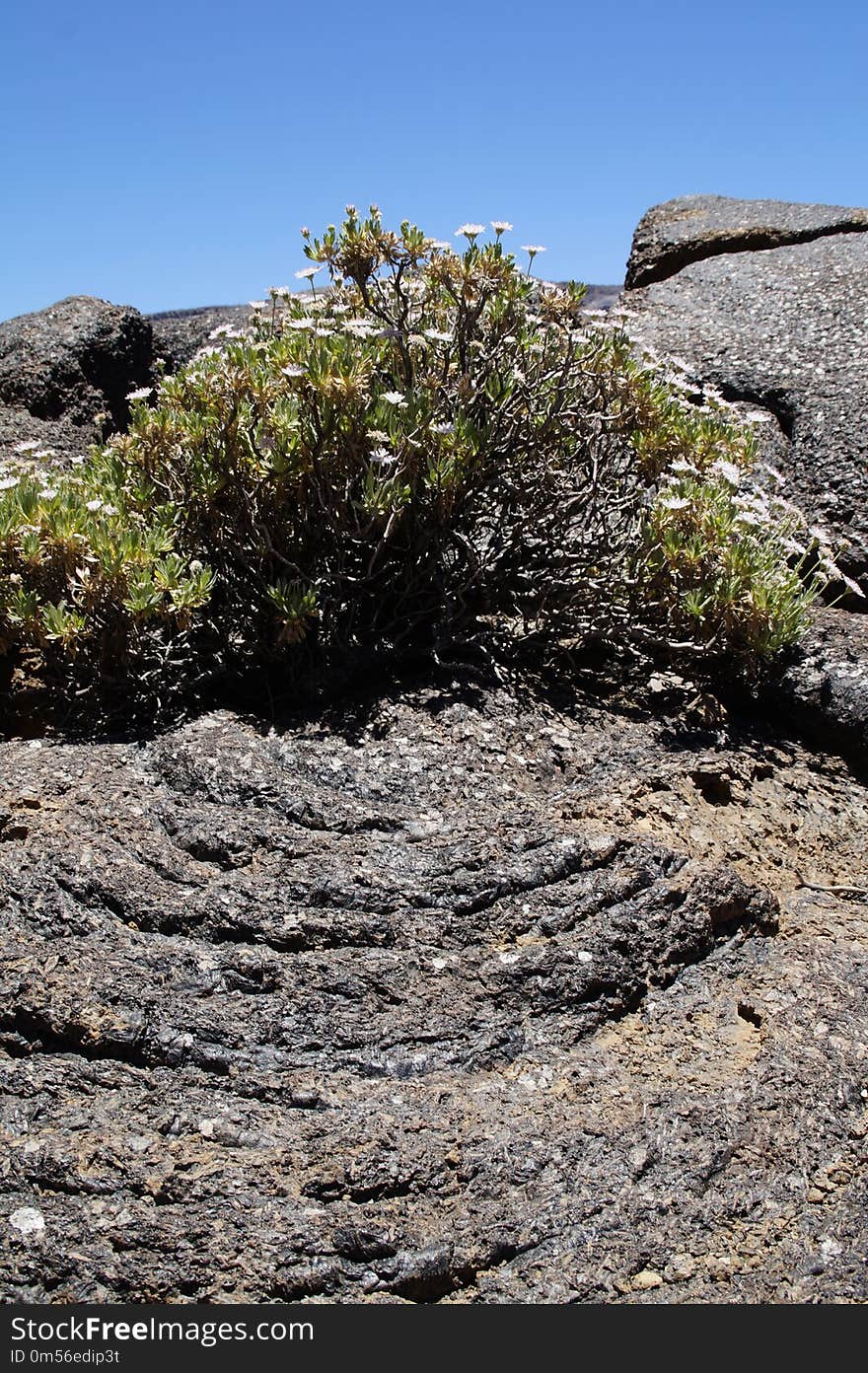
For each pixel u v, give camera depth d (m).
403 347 4.54
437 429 4.15
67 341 8.11
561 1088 2.79
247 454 4.23
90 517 4.18
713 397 5.48
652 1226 2.50
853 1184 2.64
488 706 4.26
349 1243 2.39
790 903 3.62
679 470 4.54
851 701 4.48
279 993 2.92
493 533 4.77
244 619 4.39
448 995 2.97
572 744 4.15
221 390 4.29
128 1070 2.73
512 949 3.11
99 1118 2.61
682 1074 2.87
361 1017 2.89
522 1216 2.48
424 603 4.73
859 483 6.05
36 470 5.55
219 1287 2.32
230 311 10.06
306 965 2.99
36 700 4.26
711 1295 2.38
